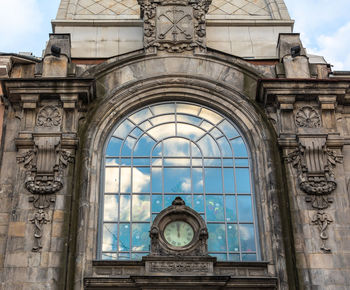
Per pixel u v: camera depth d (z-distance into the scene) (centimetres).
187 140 2116
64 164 1958
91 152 2020
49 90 2055
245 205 1995
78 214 1895
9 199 1916
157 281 1750
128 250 1900
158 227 1856
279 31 2562
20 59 2184
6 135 2027
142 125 2136
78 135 2041
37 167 1927
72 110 2053
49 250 1811
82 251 1827
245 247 1925
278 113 2095
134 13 2661
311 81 2089
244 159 2081
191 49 2255
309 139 2009
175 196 2002
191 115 2166
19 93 2052
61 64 2162
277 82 2092
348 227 1880
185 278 1752
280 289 1794
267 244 1894
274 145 2053
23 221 1855
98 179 1998
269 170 1995
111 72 2192
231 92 2175
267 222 1928
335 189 1944
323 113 2083
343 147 2047
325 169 1956
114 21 2548
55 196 1902
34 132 1981
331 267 1812
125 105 2142
